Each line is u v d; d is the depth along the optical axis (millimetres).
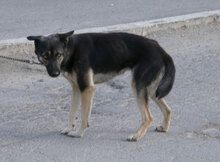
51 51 9797
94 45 10297
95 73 10359
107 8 21641
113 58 10367
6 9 21281
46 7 21797
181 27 18562
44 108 11711
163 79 10289
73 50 10062
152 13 20625
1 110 11523
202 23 19156
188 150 9648
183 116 11312
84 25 18469
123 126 10789
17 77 13711
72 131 10305
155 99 10539
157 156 9391
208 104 12023
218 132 10508
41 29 17875
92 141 10047
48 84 13289
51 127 10695
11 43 15273
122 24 17953
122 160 9203
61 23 18828
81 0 23312
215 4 22562
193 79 13719
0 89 12844
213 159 9281
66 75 10258
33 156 9320
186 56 15703
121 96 12500
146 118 10281
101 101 12156
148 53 10219
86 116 10172
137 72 10266
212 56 15688
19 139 10070
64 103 12055
